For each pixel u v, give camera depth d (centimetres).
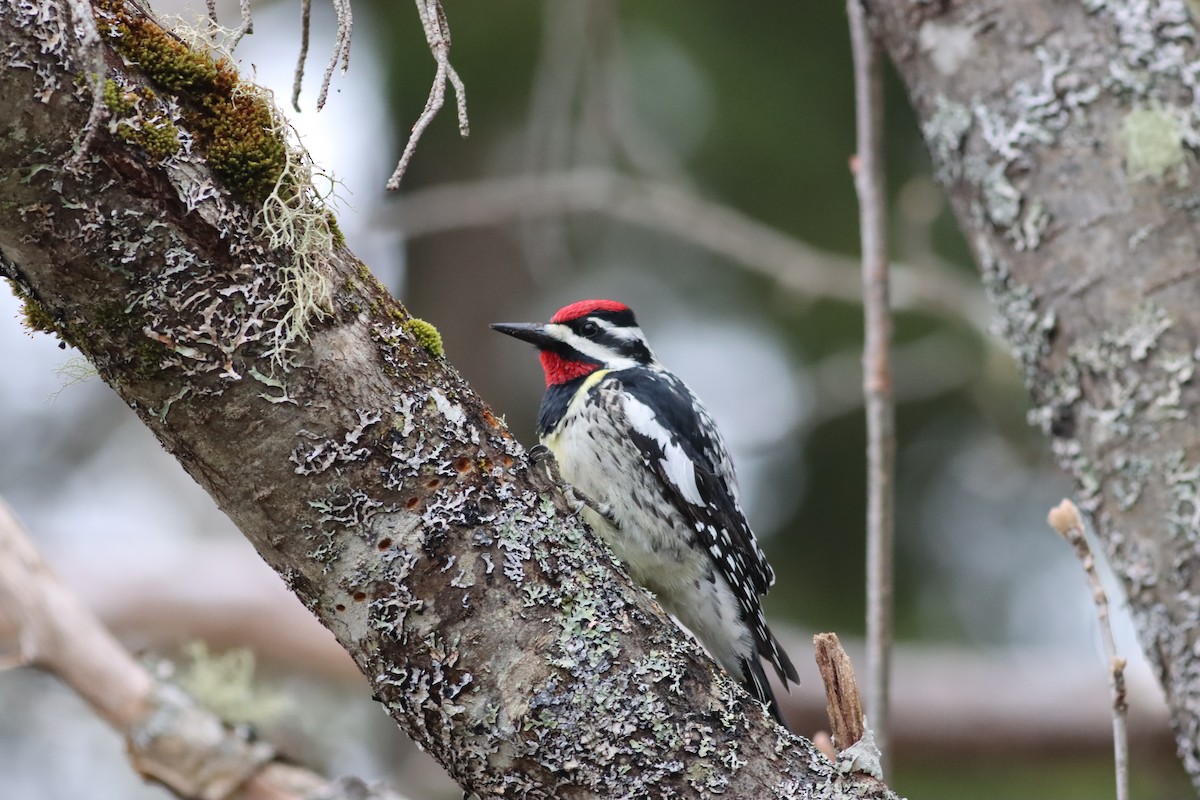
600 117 1354
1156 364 725
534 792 519
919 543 1606
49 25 451
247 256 486
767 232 1322
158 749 708
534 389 1862
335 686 1320
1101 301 743
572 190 1322
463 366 1848
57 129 455
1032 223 765
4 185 455
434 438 516
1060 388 760
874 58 903
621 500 952
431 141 1711
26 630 708
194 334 483
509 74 1574
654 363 1089
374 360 510
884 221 886
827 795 527
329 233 512
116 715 712
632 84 1558
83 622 712
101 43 454
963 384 1472
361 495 506
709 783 520
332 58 498
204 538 1625
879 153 898
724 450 1038
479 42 1527
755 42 1545
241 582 1305
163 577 1294
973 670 1308
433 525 511
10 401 1625
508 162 1728
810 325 1602
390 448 508
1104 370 740
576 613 524
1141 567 725
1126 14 761
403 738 1327
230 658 1045
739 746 528
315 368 498
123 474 1645
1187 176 737
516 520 525
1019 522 1588
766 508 1619
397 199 1681
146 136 468
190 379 487
